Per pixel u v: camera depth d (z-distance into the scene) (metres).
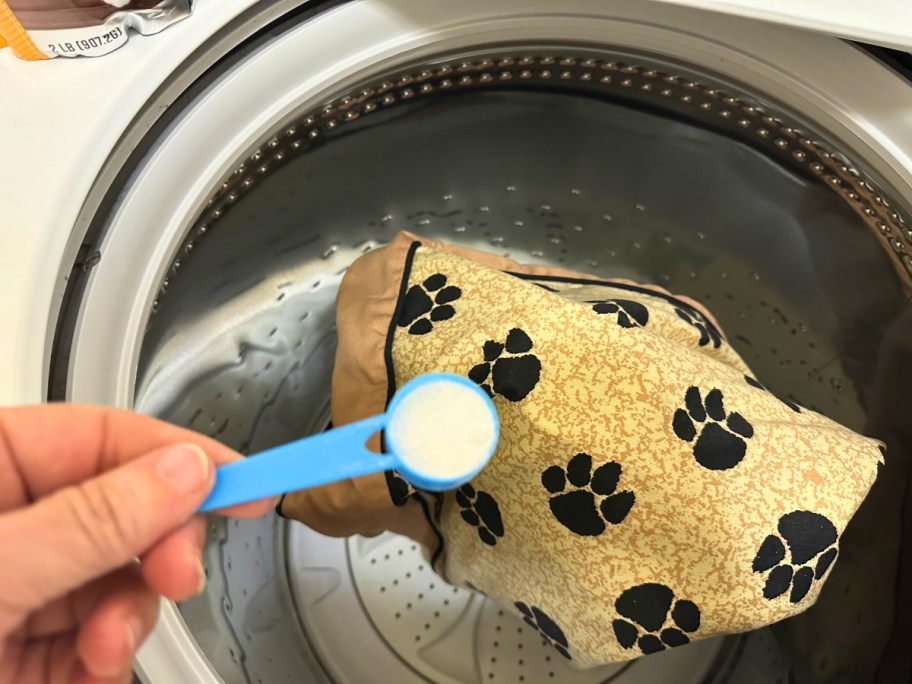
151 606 0.38
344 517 0.60
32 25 0.43
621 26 0.57
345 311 0.62
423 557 0.77
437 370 0.50
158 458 0.32
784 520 0.48
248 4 0.48
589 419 0.47
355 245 0.78
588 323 0.49
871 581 0.63
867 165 0.57
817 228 0.66
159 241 0.51
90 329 0.47
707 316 0.65
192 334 0.63
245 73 0.52
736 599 0.48
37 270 0.42
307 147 0.62
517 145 0.74
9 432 0.36
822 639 0.67
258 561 0.71
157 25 0.46
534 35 0.59
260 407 0.73
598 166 0.75
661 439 0.47
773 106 0.59
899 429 0.62
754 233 0.72
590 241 0.84
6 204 0.43
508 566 0.56
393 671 0.75
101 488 0.30
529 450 0.48
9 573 0.29
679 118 0.66
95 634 0.34
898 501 0.62
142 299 0.50
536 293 0.52
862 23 0.45
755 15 0.46
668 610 0.49
